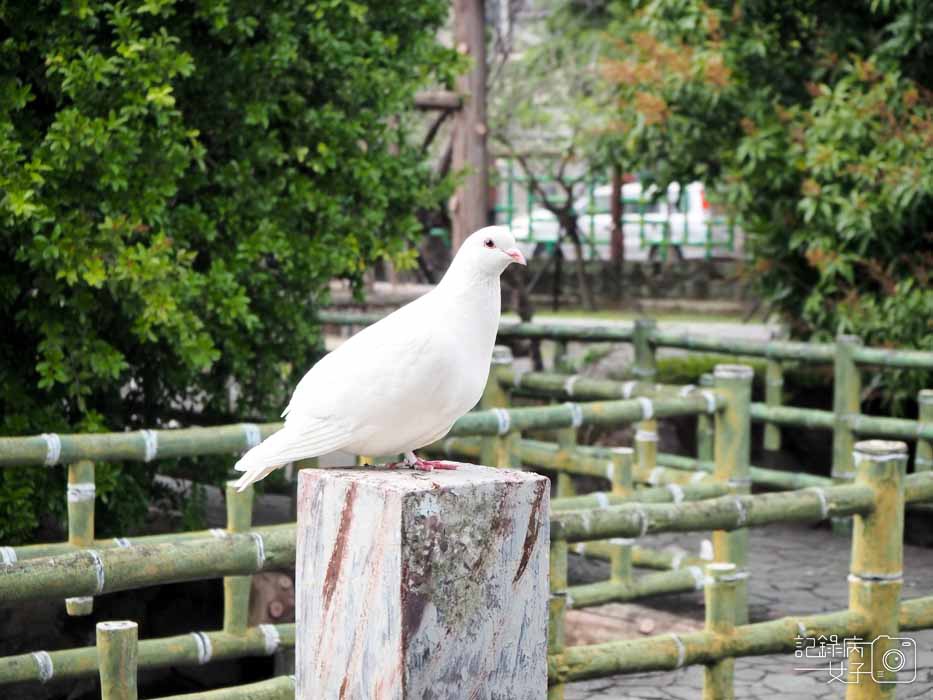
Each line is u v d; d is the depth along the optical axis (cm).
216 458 748
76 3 608
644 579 696
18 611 684
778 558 846
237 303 670
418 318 317
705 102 955
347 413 311
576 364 1108
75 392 655
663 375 1058
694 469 887
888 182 859
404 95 753
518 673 289
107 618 718
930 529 881
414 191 785
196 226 684
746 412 722
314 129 720
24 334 691
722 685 472
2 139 591
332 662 293
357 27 736
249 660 698
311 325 782
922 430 830
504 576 286
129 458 536
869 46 955
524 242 1933
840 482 873
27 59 643
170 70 616
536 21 1620
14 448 512
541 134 1750
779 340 1048
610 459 921
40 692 652
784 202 978
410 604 274
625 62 986
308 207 720
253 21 659
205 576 420
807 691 591
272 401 777
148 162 637
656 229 1995
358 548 285
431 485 279
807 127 933
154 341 656
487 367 326
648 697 599
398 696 274
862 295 944
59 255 604
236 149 712
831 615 484
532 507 290
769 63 966
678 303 1761
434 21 808
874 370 953
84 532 527
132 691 358
